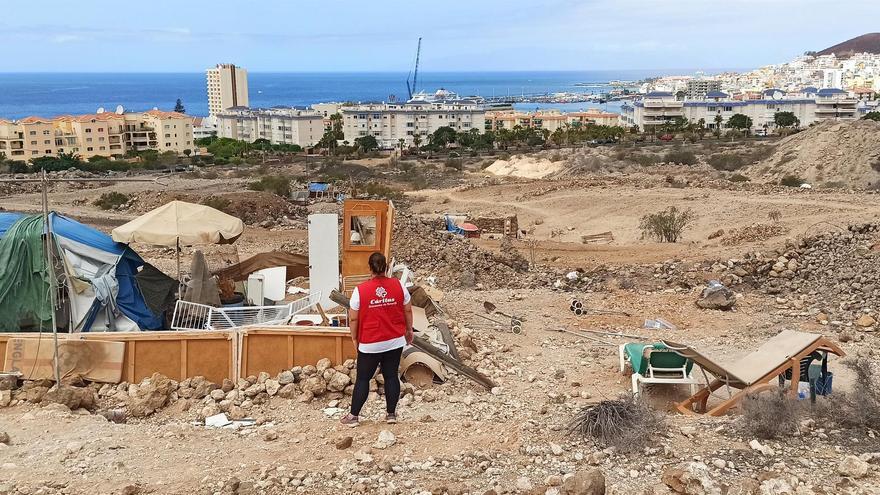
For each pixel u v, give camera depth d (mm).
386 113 162250
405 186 64062
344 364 10180
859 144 65812
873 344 14016
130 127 127688
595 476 6340
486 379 10688
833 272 20281
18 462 7332
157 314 12180
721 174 66375
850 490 6445
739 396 9359
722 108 166250
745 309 17469
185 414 9531
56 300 11203
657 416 8156
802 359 9953
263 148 123375
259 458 7461
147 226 11984
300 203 41312
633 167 75812
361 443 7750
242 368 10398
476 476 6945
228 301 13883
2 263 11133
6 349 10297
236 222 12844
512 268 23688
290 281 16297
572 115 185000
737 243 29109
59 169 78312
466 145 125625
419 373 10445
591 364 12586
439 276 21906
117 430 8391
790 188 43938
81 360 10289
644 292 19875
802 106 168375
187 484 6809
